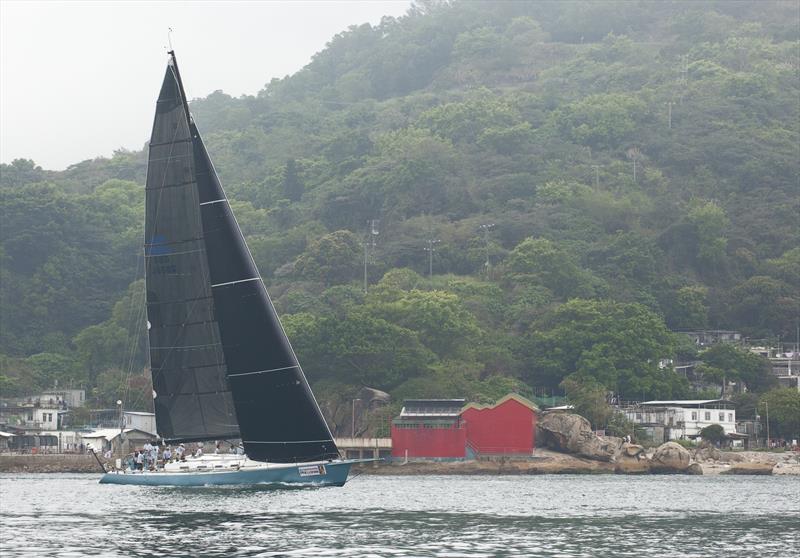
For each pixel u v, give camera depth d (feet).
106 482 401.29
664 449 649.61
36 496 390.42
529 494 433.07
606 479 576.20
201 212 385.70
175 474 394.73
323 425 385.09
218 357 388.78
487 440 654.12
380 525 302.04
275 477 386.52
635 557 250.16
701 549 264.11
